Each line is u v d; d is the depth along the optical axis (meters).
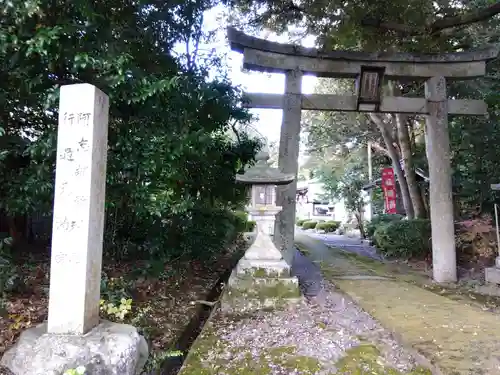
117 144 4.21
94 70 3.94
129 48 4.39
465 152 8.98
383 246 10.41
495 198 8.45
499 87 8.33
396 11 7.04
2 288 3.74
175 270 6.12
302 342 3.44
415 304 4.87
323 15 7.33
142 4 4.56
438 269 6.85
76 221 2.72
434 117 7.07
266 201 4.97
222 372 2.83
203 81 5.59
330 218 29.22
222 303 4.56
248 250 4.93
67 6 3.73
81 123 2.80
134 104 4.21
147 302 4.78
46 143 3.71
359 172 17.06
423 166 11.05
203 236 7.10
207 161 6.23
